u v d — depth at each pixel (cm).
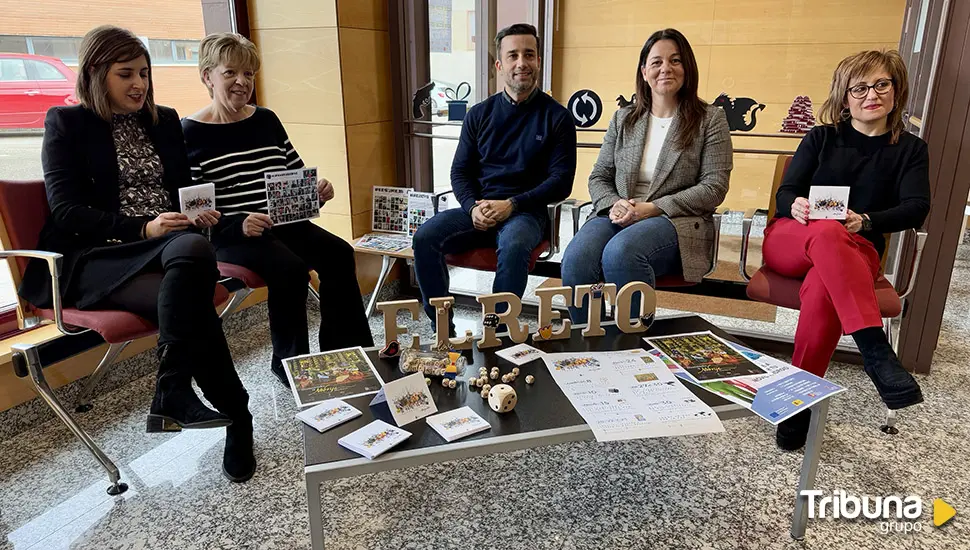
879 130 203
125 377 233
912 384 170
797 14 248
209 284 172
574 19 283
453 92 296
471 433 127
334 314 229
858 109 199
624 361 158
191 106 267
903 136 202
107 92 183
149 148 198
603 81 285
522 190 245
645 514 160
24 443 195
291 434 198
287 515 161
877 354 175
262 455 187
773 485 172
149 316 175
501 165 247
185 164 206
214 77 214
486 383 148
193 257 168
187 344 164
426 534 153
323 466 119
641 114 235
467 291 312
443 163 305
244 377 237
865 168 203
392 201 293
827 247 180
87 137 183
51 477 178
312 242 228
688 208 219
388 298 322
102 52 177
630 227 216
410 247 274
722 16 260
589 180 245
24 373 166
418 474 177
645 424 130
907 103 208
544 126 239
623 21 275
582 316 216
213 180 220
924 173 197
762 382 147
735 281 228
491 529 155
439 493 169
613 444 192
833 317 181
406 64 296
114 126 190
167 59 254
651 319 177
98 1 225
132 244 178
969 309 305
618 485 172
